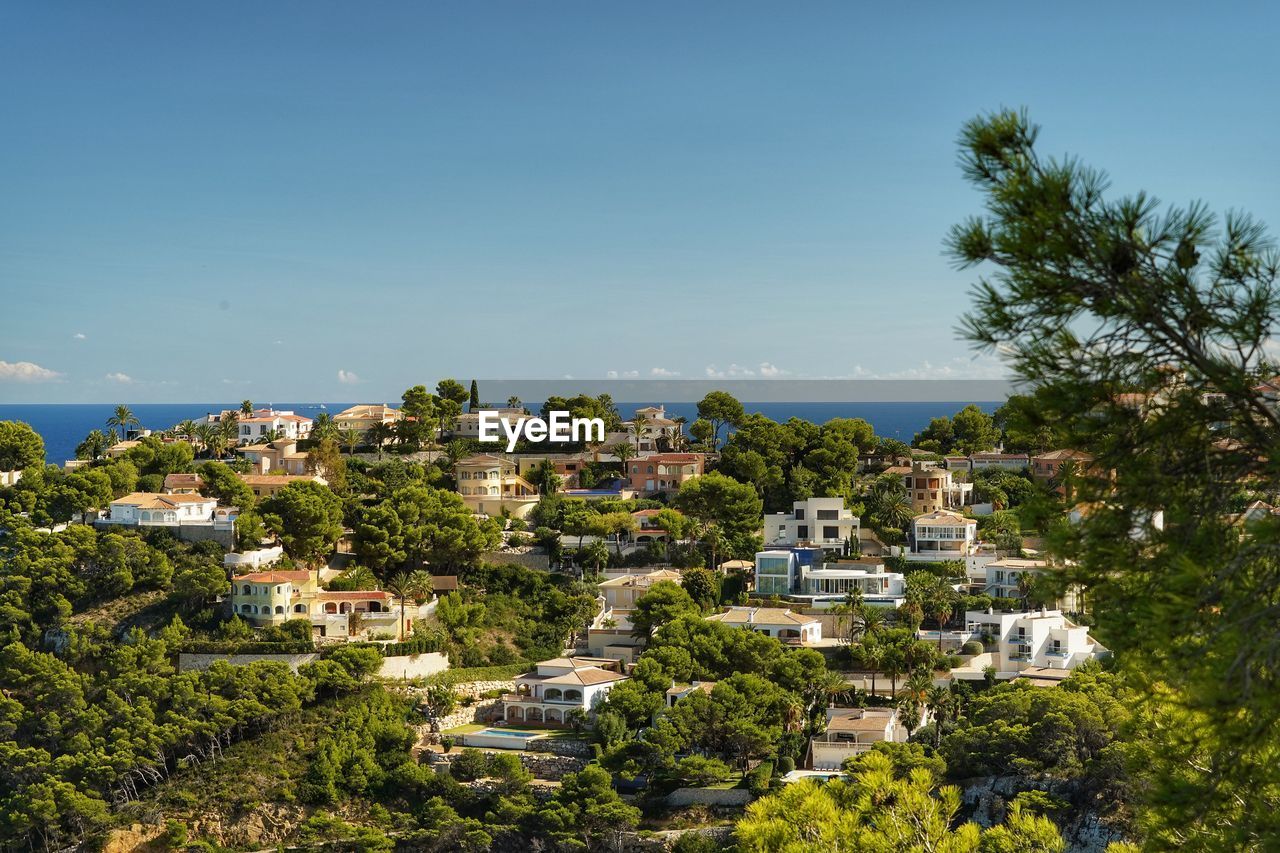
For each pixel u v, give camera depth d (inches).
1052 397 869.8
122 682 5388.8
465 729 5492.1
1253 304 820.0
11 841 4813.0
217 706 5255.9
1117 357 866.1
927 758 4372.5
